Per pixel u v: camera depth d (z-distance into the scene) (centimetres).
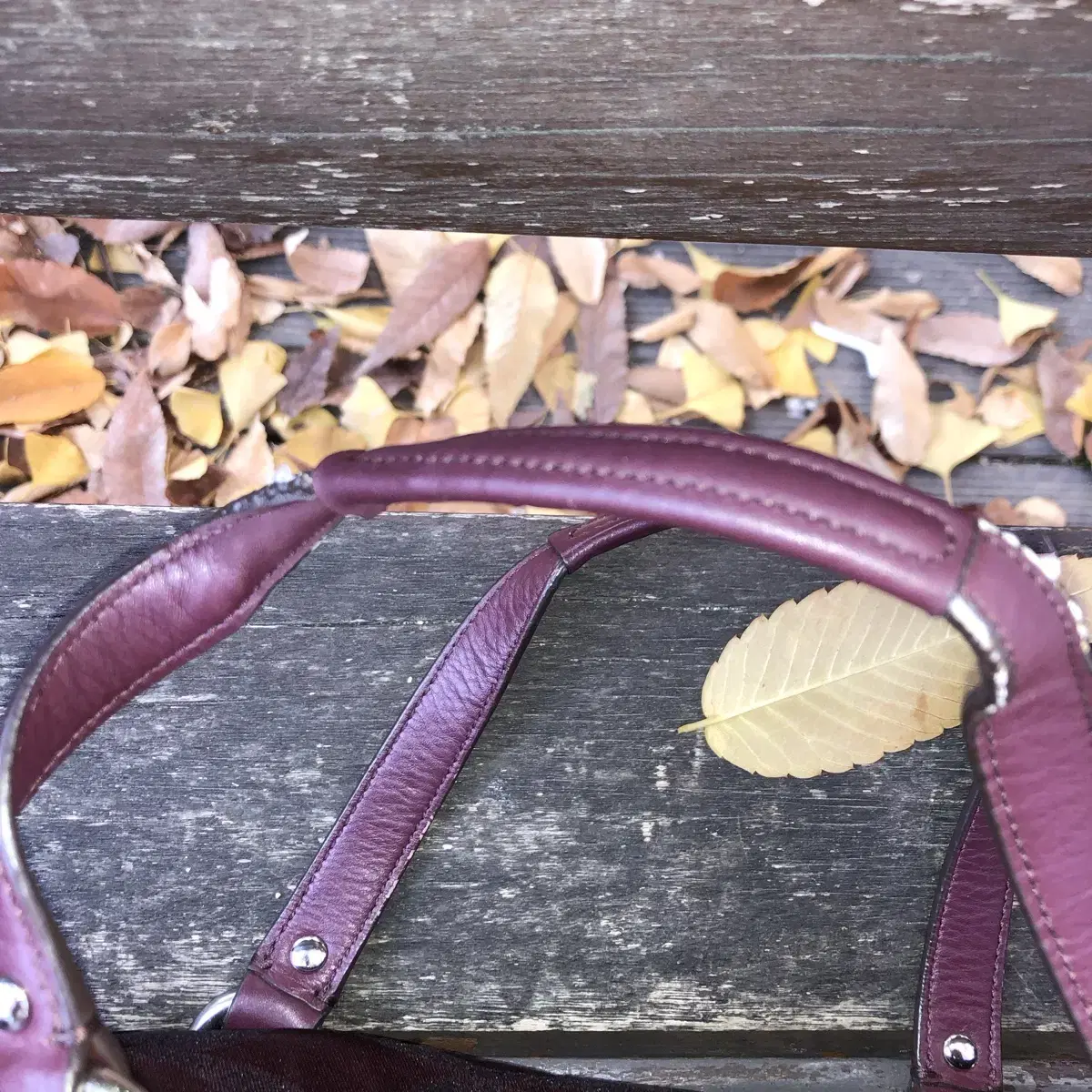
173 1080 31
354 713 40
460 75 38
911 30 37
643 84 38
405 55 38
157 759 40
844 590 39
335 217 44
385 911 40
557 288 51
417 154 40
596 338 51
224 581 32
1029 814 29
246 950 40
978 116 39
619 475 28
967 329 50
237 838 40
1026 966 41
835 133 39
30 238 49
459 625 40
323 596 40
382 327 50
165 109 39
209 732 40
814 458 28
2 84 38
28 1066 28
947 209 42
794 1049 40
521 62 38
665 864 40
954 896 37
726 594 41
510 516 41
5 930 27
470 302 51
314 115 39
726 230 44
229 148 40
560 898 40
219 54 38
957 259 50
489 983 40
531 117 39
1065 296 50
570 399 52
